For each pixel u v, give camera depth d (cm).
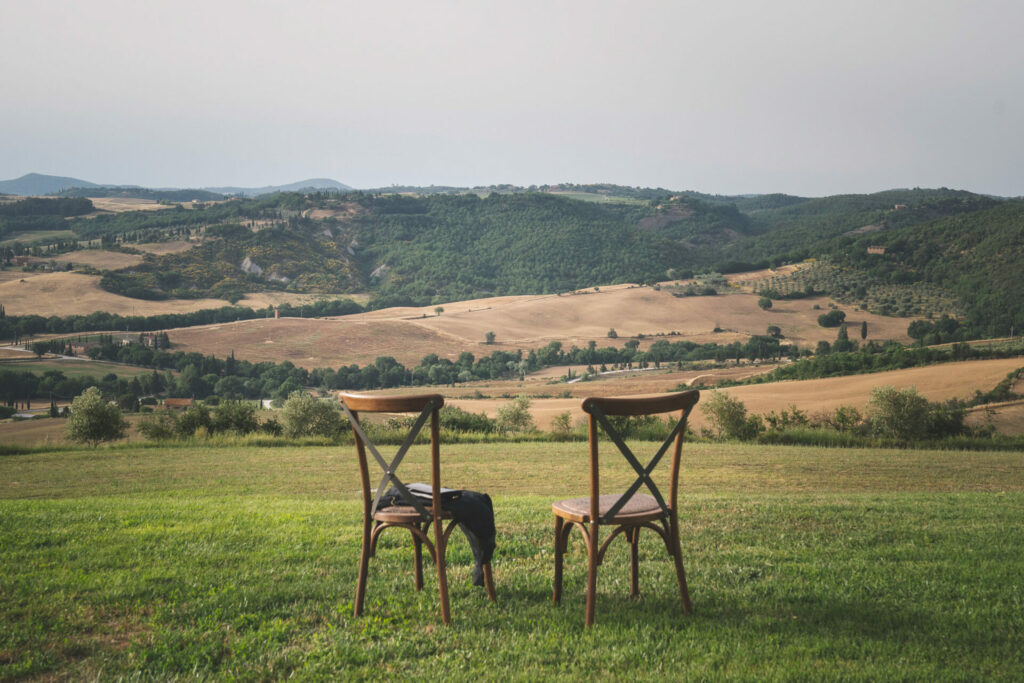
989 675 307
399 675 312
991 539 592
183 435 2822
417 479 1502
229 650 347
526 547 550
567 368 15300
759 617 381
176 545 562
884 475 1623
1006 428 4647
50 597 417
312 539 586
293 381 12781
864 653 333
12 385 11619
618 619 381
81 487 1426
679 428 379
